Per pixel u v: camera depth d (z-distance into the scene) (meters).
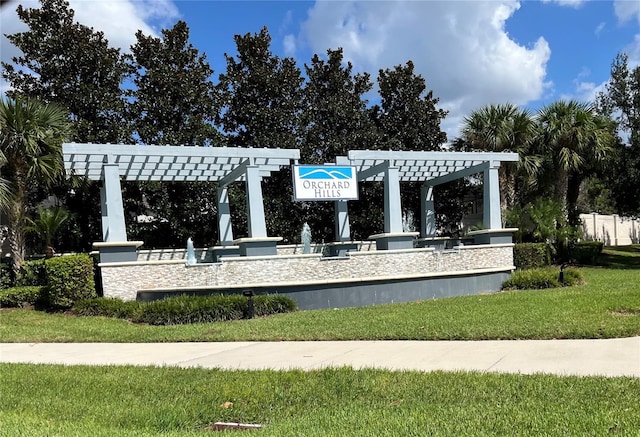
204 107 23.25
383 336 8.91
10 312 13.53
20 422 5.18
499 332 8.41
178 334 10.24
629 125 25.00
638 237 39.81
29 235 20.09
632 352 6.78
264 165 16.77
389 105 26.91
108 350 9.30
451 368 6.55
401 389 5.74
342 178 17.78
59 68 21.44
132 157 15.69
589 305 10.33
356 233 25.97
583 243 25.81
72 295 13.59
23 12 21.45
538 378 5.75
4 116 15.20
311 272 14.70
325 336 9.27
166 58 23.02
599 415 4.49
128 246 14.23
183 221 23.05
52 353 9.18
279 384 6.19
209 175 18.72
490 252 17.08
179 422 5.16
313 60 25.77
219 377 6.67
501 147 22.58
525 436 4.12
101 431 4.80
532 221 21.55
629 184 24.97
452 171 21.02
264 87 24.28
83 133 20.94
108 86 22.28
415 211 26.94
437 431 4.36
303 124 24.42
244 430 4.86
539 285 15.44
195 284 14.30
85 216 22.47
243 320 11.84
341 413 5.10
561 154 22.34
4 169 15.82
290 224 24.48
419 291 14.99
